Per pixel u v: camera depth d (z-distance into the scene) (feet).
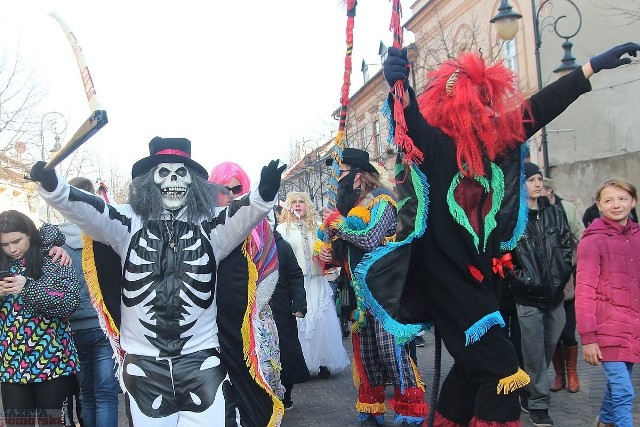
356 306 15.55
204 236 10.05
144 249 9.78
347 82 12.00
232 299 10.39
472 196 9.42
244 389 10.46
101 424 13.99
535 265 15.60
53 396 12.47
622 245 13.01
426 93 9.98
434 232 9.41
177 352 9.68
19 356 12.23
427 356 25.27
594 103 53.06
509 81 9.49
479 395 9.30
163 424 9.45
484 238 9.35
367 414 16.29
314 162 90.17
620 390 12.67
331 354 23.18
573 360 18.45
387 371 16.06
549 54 54.65
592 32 52.24
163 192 10.10
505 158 9.61
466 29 67.15
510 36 28.19
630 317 12.80
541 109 9.52
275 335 16.61
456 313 9.28
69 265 12.68
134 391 9.57
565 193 51.78
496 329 9.27
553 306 16.26
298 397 20.56
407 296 10.01
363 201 15.53
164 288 9.68
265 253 15.56
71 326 13.97
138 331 9.73
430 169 9.39
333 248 15.57
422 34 75.00
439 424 10.34
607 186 13.26
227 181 15.74
